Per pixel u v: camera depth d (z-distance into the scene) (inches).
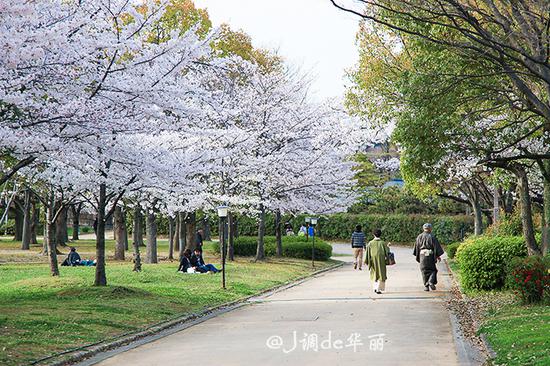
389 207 2458.2
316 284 989.2
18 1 411.5
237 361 397.1
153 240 1277.1
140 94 534.9
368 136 1387.8
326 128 1376.7
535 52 495.5
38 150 471.2
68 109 468.8
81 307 617.9
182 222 1357.0
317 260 1531.7
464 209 2407.7
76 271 1026.7
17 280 911.7
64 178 729.6
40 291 749.9
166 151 715.4
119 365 400.5
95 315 574.9
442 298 749.3
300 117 1344.7
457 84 574.6
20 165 525.3
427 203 2335.1
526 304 594.9
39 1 473.7
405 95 596.4
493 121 725.3
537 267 598.5
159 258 1439.5
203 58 974.4
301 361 393.1
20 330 490.3
